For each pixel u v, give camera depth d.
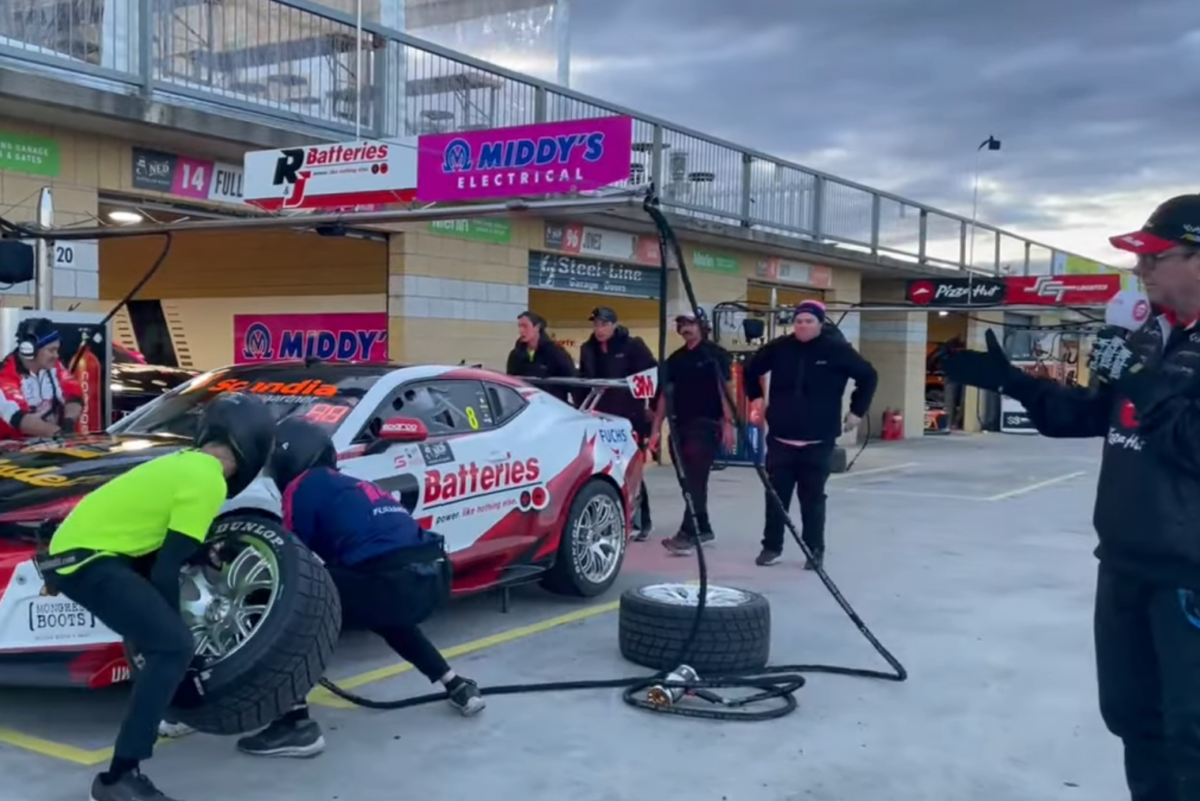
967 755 4.61
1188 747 2.99
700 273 16.44
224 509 4.78
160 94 9.24
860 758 4.55
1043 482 15.03
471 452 6.32
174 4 9.47
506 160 6.06
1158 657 3.08
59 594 4.28
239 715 3.92
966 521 11.07
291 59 10.42
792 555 8.95
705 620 5.46
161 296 14.02
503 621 6.75
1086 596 7.60
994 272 23.95
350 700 5.03
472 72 11.98
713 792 4.18
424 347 11.83
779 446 8.27
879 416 23.25
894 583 7.92
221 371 6.79
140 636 3.71
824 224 18.39
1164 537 3.03
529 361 9.55
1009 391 3.45
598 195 5.54
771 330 17.05
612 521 7.43
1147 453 3.10
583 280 14.38
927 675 5.70
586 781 4.26
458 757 4.48
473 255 12.40
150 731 3.71
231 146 9.53
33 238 7.54
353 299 12.25
